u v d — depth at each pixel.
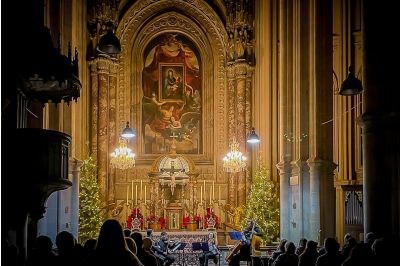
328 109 21.34
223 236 31.38
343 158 26.56
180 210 32.28
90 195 27.44
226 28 33.84
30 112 16.88
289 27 24.56
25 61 13.20
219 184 33.31
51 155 12.96
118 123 33.56
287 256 11.27
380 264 8.57
